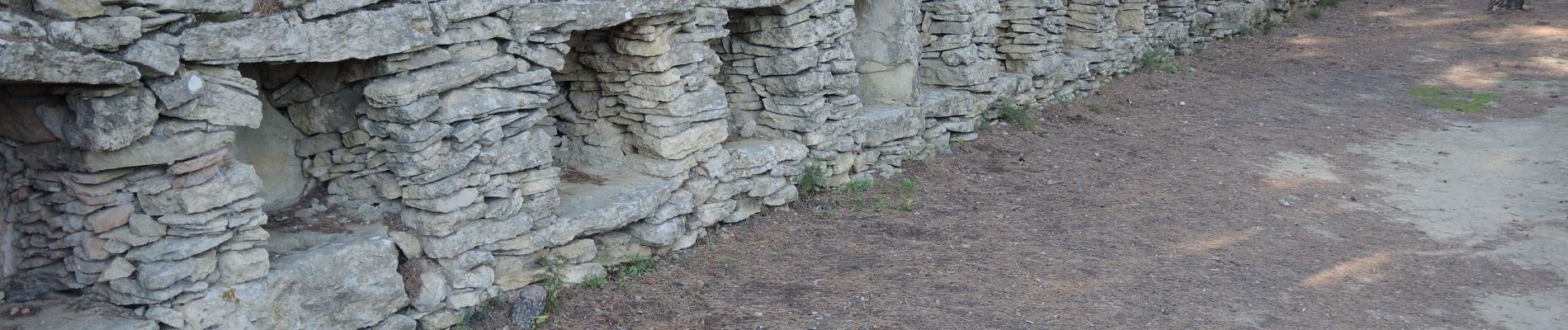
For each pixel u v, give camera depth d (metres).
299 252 6.34
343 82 6.66
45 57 4.68
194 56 5.27
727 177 8.95
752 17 9.38
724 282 8.09
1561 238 9.98
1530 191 11.53
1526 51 19.22
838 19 9.84
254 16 5.48
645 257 8.16
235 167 5.79
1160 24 17.66
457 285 6.96
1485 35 20.52
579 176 8.47
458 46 6.55
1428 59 18.75
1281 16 21.41
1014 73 13.59
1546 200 11.22
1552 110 15.48
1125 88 15.50
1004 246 9.14
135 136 5.22
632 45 7.96
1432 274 9.05
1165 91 15.59
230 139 5.65
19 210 5.78
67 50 4.81
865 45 11.00
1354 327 7.90
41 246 5.82
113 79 4.98
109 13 4.99
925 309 7.77
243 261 5.85
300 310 6.16
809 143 9.73
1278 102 15.50
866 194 10.18
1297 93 16.16
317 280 6.21
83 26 4.86
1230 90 16.05
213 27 5.30
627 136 8.59
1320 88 16.56
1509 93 16.47
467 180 6.79
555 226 7.43
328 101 6.80
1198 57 18.17
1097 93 15.05
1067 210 10.22
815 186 9.88
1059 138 12.75
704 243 8.77
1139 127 13.58
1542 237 10.02
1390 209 10.89
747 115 9.91
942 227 9.53
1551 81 17.20
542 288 7.35
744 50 9.59
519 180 7.18
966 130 12.04
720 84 9.89
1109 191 10.88
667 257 8.40
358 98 6.70
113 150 5.29
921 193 10.41
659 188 8.16
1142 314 7.90
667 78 8.07
